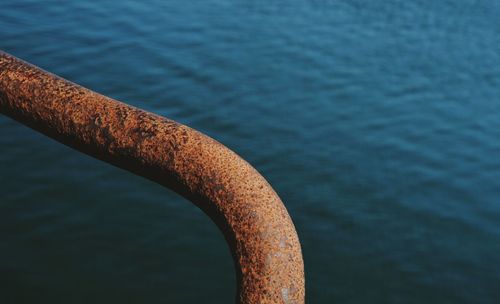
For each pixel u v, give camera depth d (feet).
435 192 48.70
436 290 39.32
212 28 74.43
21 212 42.96
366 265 40.98
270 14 79.25
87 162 48.11
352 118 58.34
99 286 37.81
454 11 81.82
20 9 75.56
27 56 65.41
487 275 40.73
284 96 61.16
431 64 69.21
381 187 48.75
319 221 44.68
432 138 56.08
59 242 40.78
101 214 43.52
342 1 84.07
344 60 68.90
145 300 37.19
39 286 37.37
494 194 49.01
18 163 47.62
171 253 40.83
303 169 50.55
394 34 75.15
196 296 37.81
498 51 72.38
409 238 43.55
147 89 61.00
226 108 58.59
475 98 63.21
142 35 71.46
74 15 75.10
